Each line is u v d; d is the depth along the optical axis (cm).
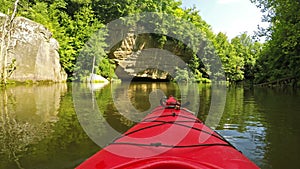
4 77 2109
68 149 541
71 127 729
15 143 580
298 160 489
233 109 1082
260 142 598
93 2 3622
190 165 235
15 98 1343
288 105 1191
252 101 1363
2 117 862
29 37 2408
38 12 3078
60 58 3019
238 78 4209
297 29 2058
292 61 2452
